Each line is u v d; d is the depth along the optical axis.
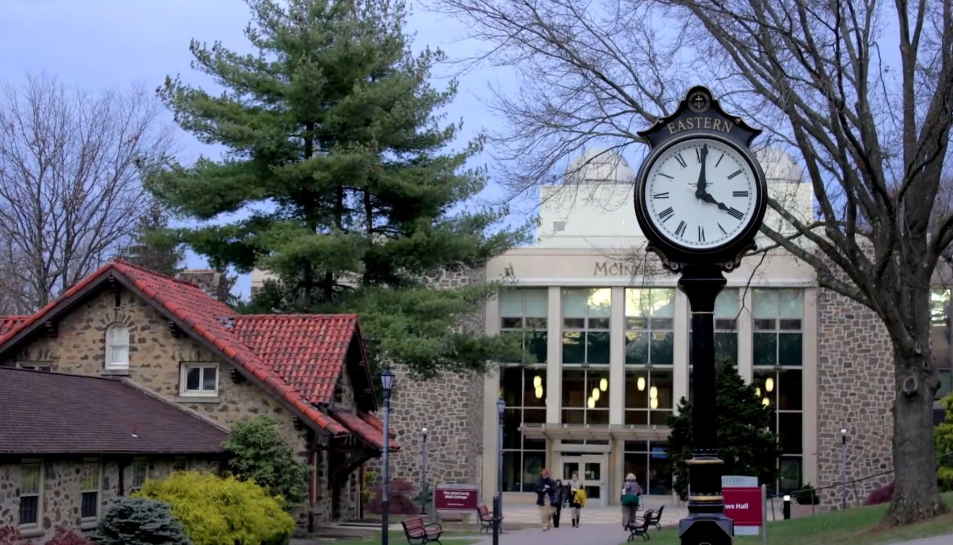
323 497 32.84
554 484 39.00
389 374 27.33
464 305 37.31
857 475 54.03
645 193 11.72
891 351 54.44
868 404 54.44
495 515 27.08
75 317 30.12
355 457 34.09
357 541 28.50
